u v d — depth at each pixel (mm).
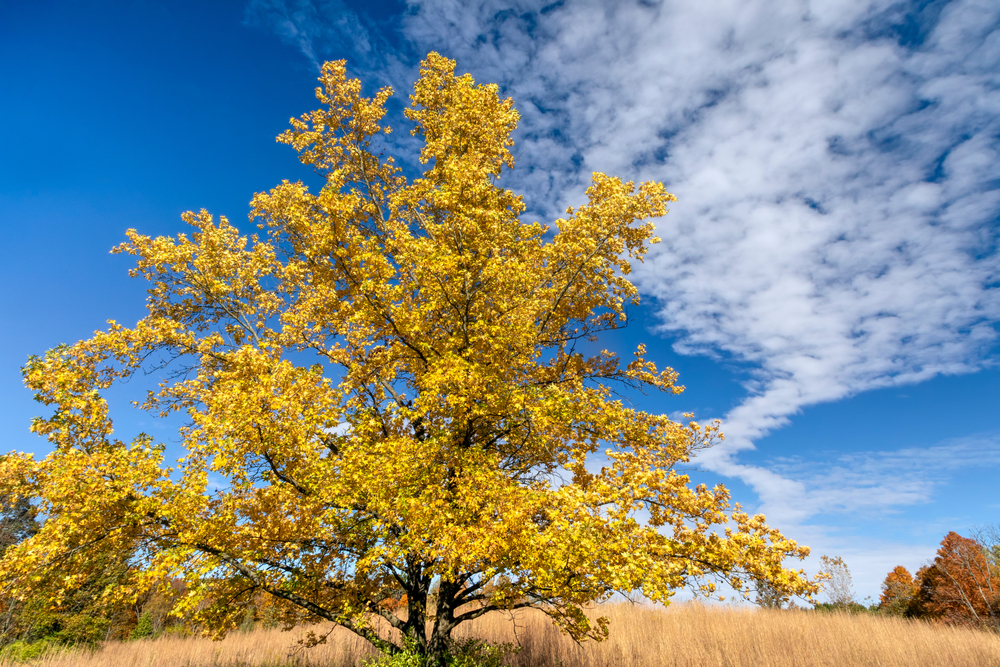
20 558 5941
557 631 11656
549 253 8055
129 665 12672
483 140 10516
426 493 6184
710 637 12406
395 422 8219
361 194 10273
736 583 5531
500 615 13609
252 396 6352
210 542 6301
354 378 8016
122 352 8148
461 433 7844
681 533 5566
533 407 6637
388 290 7363
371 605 7562
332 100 11047
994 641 13359
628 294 8938
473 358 7516
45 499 6160
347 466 6438
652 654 10820
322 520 6988
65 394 6789
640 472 5758
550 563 5203
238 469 6570
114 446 7242
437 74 11820
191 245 9289
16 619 16531
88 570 6797
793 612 16688
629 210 7941
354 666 10070
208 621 7309
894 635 13430
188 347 8867
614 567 4898
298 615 8539
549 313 8359
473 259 7883
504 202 9953
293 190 9227
